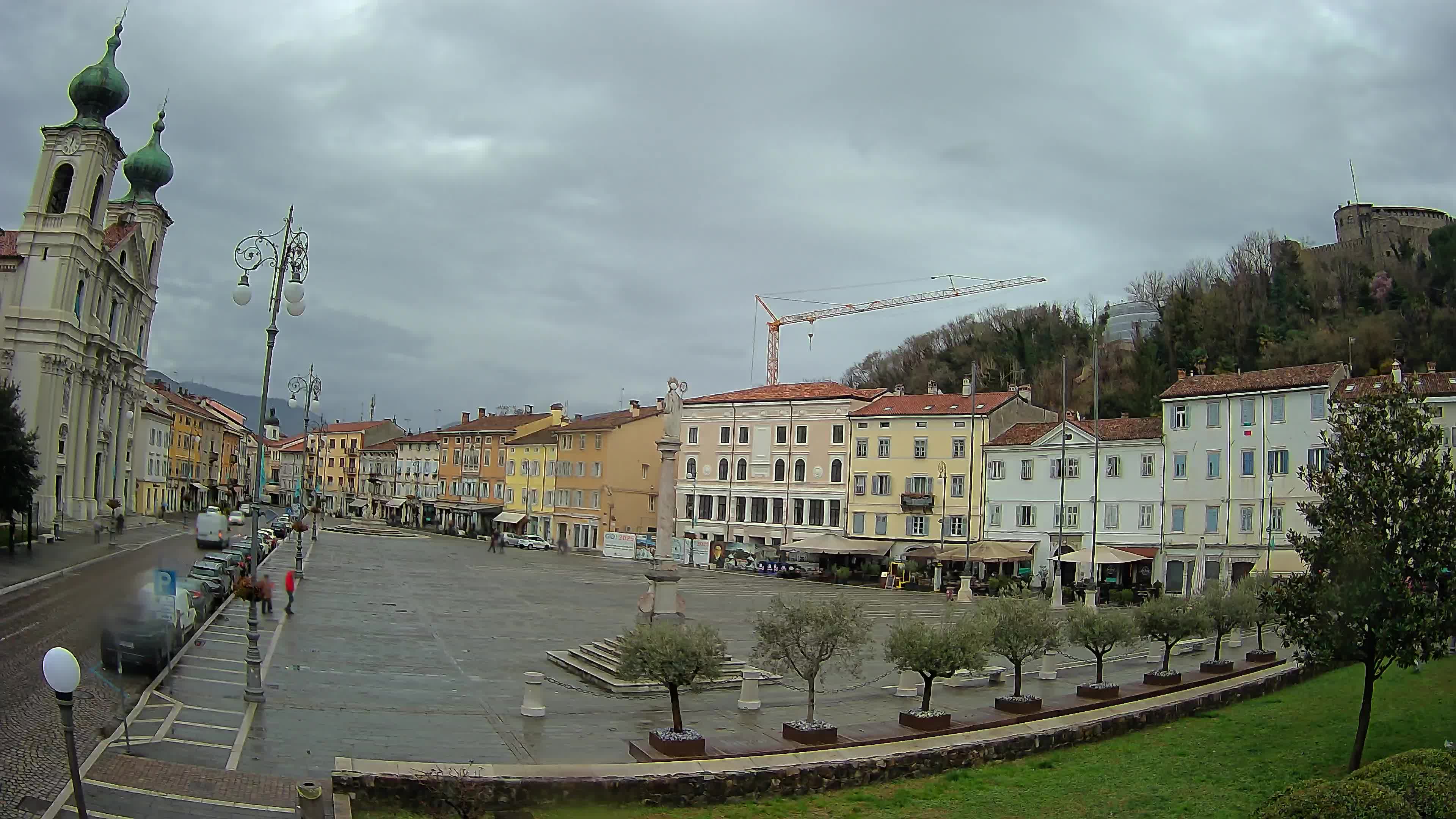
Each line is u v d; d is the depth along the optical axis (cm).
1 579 4222
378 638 3419
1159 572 6881
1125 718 2423
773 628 2152
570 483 11638
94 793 1541
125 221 10406
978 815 1753
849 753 1991
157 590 2683
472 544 10806
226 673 2589
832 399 9156
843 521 8906
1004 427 8262
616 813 1697
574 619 4359
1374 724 2330
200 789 1608
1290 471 6256
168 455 12838
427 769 1711
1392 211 12381
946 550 7644
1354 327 8725
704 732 2212
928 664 2273
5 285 7700
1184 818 1728
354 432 17938
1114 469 7200
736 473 9769
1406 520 1914
